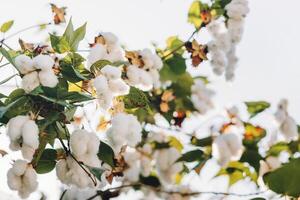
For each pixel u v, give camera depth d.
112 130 1.27
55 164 1.27
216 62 1.57
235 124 1.34
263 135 1.36
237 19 1.59
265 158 1.36
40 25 1.52
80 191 1.25
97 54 1.36
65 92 1.24
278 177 1.29
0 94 1.24
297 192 1.29
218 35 1.58
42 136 1.24
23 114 1.23
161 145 1.36
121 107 1.38
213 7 1.61
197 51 1.58
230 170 1.36
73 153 1.23
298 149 1.37
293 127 1.38
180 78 1.56
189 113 1.55
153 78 1.45
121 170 1.33
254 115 1.39
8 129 1.18
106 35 1.40
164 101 1.52
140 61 1.43
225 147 1.28
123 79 1.39
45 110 1.24
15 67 1.26
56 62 1.33
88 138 1.23
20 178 1.21
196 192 1.33
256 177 1.36
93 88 1.33
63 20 1.55
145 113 1.47
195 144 1.35
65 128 1.25
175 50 1.60
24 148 1.18
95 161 1.23
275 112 1.38
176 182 1.39
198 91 1.55
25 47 1.40
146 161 1.35
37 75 1.24
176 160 1.35
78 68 1.39
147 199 1.34
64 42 1.39
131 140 1.28
